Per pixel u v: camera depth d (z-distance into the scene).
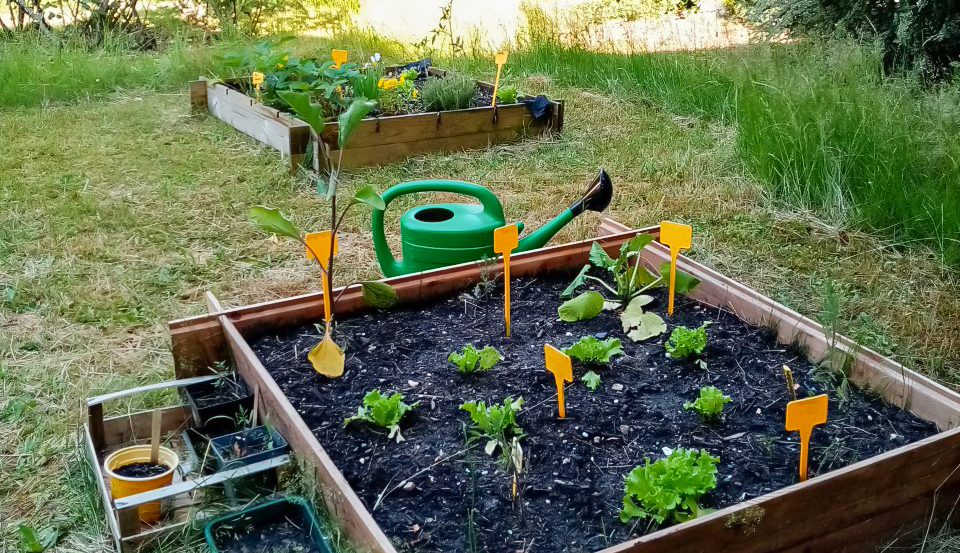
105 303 3.44
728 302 2.95
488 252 3.19
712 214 4.45
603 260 3.04
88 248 3.92
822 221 4.36
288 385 2.51
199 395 2.59
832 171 4.51
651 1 12.48
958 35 6.57
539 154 5.63
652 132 6.06
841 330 3.12
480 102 6.32
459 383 2.52
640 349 2.72
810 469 2.13
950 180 4.17
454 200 4.72
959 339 3.20
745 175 4.91
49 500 2.32
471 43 9.25
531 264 3.20
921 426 2.31
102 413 2.48
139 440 2.57
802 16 7.36
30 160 5.23
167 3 9.48
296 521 2.14
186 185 4.86
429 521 1.97
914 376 2.39
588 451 2.21
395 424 2.29
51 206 4.44
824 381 2.52
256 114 5.68
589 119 6.46
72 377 2.92
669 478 1.94
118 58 7.75
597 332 2.82
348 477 2.12
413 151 5.54
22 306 3.40
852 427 2.31
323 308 2.86
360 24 10.84
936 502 2.14
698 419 2.35
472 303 3.01
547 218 4.42
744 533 1.86
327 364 2.49
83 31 8.72
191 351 2.69
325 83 5.83
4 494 2.35
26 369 2.95
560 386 2.30
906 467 2.04
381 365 2.61
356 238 4.19
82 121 6.20
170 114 6.47
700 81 6.79
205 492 2.26
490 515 1.98
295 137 5.07
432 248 3.16
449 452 2.21
